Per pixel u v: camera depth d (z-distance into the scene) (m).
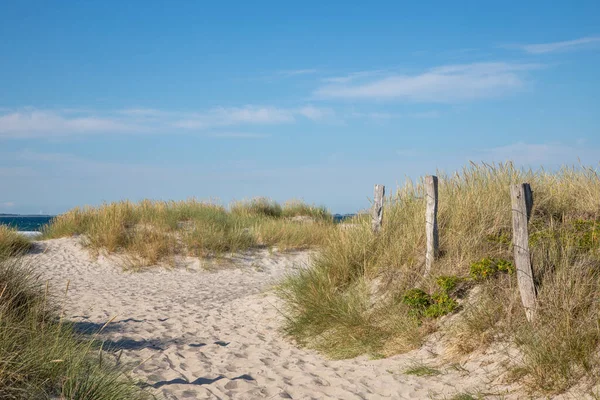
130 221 17.84
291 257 16.30
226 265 15.29
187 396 5.08
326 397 5.22
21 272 7.05
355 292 8.00
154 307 10.05
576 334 4.87
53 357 4.61
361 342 6.75
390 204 10.20
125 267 14.91
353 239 9.41
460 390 5.02
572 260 6.37
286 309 8.98
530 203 5.91
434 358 5.95
